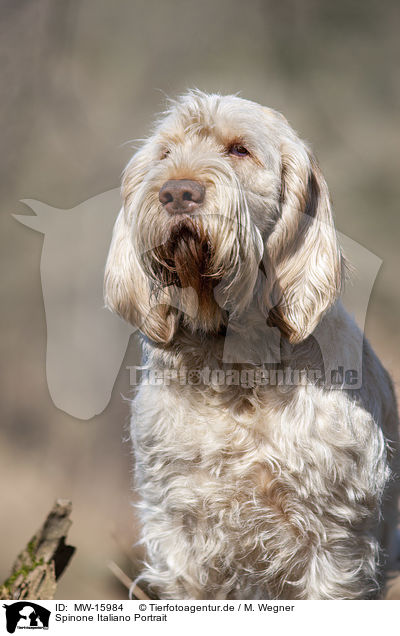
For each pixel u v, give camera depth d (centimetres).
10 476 1227
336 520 543
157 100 1648
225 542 555
